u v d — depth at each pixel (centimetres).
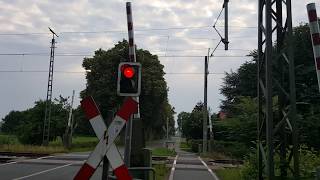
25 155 3353
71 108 5147
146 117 6372
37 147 4047
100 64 6203
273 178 1172
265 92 1242
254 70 5619
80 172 741
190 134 7012
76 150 4528
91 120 754
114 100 6019
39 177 1927
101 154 745
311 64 4438
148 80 6197
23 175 1992
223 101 6594
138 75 994
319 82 811
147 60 6328
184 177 2003
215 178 1986
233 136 3575
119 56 6119
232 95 6406
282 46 1312
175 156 3916
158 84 6297
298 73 4362
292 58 1223
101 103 6106
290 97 1221
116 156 745
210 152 4212
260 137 1330
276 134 1369
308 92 4138
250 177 1482
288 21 1234
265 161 1247
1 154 3362
